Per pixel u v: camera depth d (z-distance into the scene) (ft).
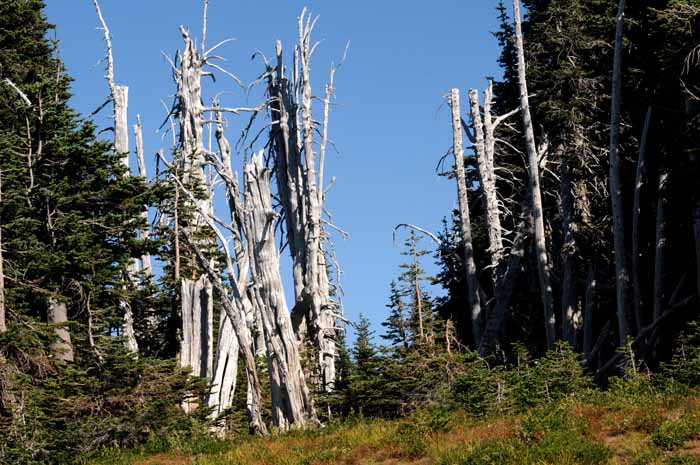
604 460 55.62
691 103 94.79
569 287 118.11
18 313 93.09
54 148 99.40
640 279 112.88
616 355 101.09
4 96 101.81
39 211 99.81
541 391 82.33
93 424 86.79
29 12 113.60
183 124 126.52
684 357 81.00
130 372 91.30
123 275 111.24
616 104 105.09
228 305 97.91
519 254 124.67
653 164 108.58
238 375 114.52
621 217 103.71
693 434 58.39
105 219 100.68
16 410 82.79
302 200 132.67
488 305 127.44
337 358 124.88
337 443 70.08
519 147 140.15
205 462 70.33
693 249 103.60
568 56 117.50
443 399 89.66
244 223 94.53
